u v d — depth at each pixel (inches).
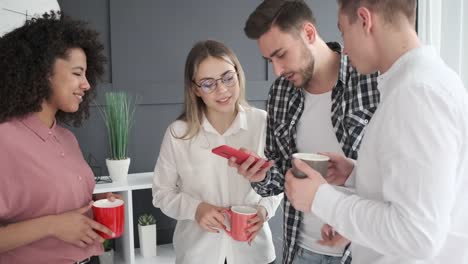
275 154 62.7
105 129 110.6
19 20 84.4
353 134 52.9
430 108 28.5
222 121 65.7
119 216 44.8
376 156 32.8
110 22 106.7
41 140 43.6
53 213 43.2
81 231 41.4
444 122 28.1
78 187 46.0
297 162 36.2
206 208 58.1
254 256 63.1
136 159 114.7
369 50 34.1
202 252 62.4
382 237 29.6
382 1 32.2
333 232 44.6
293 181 35.8
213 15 116.6
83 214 45.9
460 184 31.2
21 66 41.7
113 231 44.4
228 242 62.0
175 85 114.8
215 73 59.4
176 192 65.8
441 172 27.5
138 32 109.9
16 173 41.3
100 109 109.3
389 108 30.9
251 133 65.2
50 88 43.9
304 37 51.1
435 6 91.2
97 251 48.2
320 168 38.0
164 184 65.2
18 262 42.8
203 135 63.9
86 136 109.0
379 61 34.5
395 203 29.0
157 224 119.0
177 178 66.5
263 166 50.8
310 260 57.9
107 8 106.9
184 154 64.1
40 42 42.9
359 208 31.6
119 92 109.7
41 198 42.3
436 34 91.8
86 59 51.0
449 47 87.7
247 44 121.3
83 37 47.0
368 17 32.7
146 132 114.7
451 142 28.0
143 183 99.0
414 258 29.0
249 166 50.8
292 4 50.7
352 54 35.4
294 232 58.9
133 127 113.1
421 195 27.6
